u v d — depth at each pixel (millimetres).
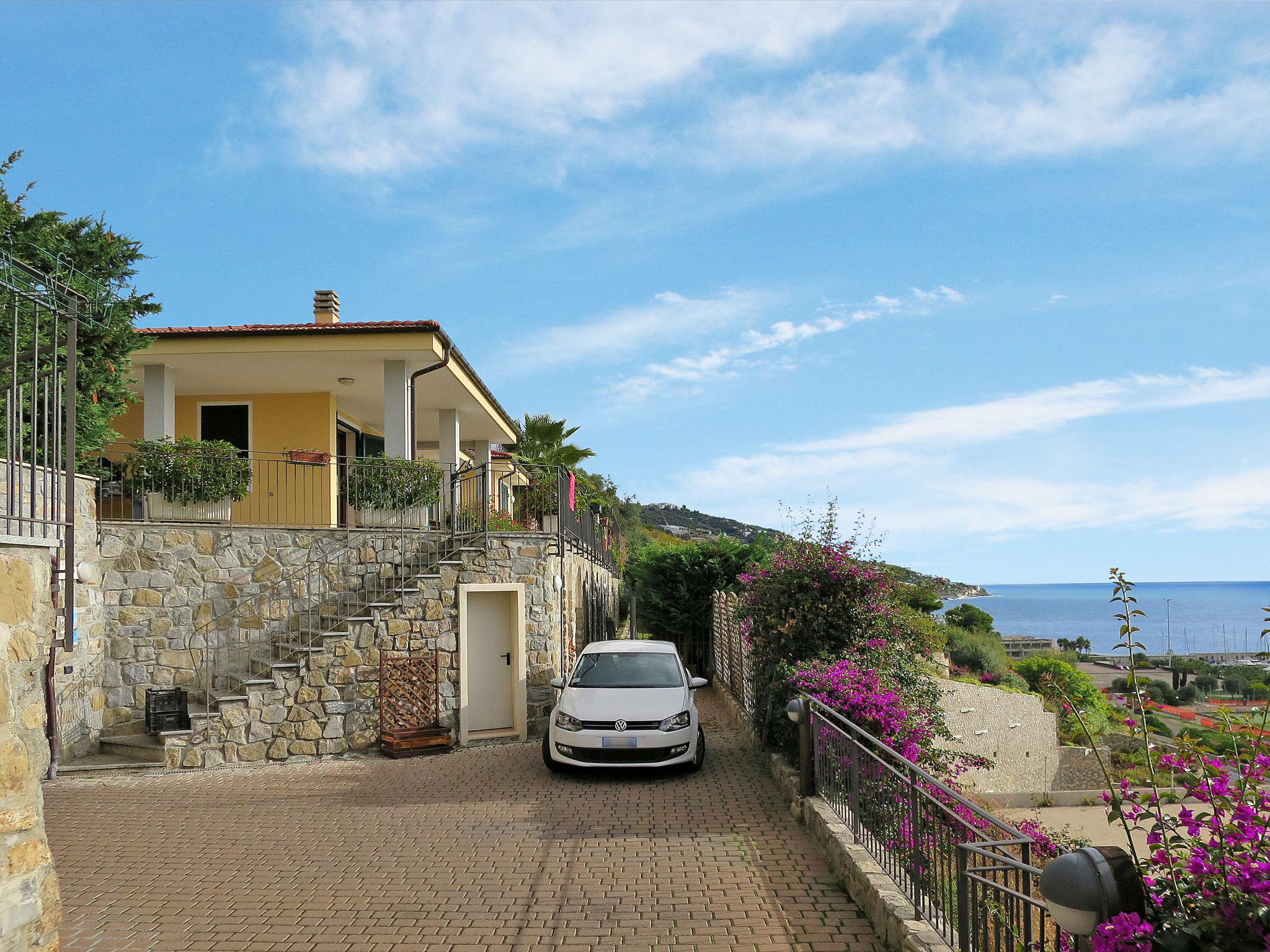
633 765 9711
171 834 7871
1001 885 4008
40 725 4070
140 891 6355
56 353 4766
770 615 10828
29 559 4078
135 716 11867
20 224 11602
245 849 7359
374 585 13047
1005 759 14695
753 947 5203
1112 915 2885
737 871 6551
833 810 7219
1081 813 13141
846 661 8867
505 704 12898
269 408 16906
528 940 5371
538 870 6656
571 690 10797
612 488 43188
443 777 10266
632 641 12352
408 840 7559
